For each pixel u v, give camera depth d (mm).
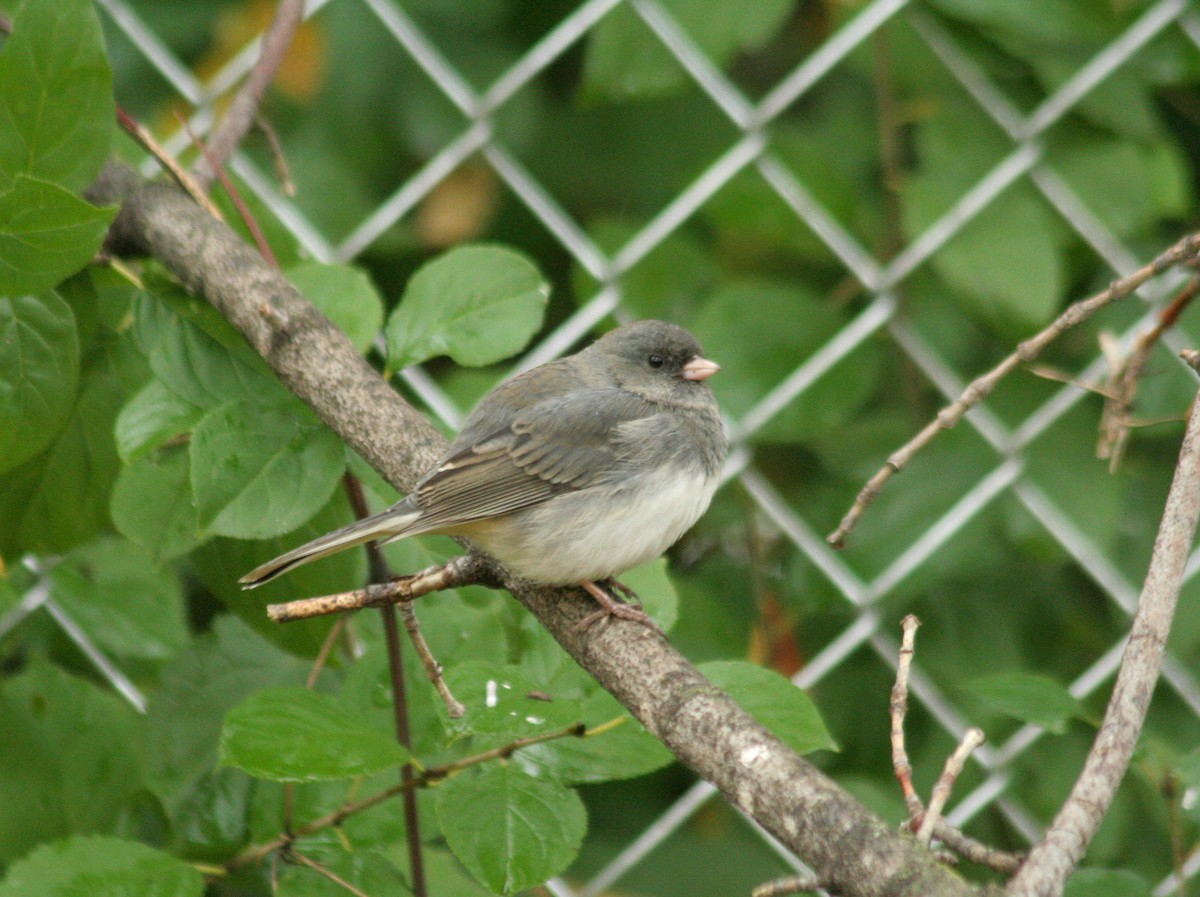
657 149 8508
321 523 5203
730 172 6527
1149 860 6930
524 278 5098
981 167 6984
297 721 3830
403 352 4980
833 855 3217
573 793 4113
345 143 8234
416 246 8258
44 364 4805
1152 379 7230
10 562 5379
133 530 4984
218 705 5578
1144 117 6957
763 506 6594
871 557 7078
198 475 4496
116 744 5418
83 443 5316
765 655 7188
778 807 3398
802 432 6898
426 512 4766
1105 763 3162
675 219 6543
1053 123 6965
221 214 5801
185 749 5477
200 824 5242
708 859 7258
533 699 3939
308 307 4906
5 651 6445
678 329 6227
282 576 5203
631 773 4246
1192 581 6969
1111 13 6852
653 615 4918
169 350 4973
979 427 6547
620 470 5578
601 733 4320
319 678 5637
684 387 6090
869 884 3125
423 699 4844
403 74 8250
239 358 5016
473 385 6918
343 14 8211
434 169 6414
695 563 8047
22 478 5281
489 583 4617
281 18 5895
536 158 8484
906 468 7227
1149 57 7141
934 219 6781
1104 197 6953
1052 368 7500
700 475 5855
